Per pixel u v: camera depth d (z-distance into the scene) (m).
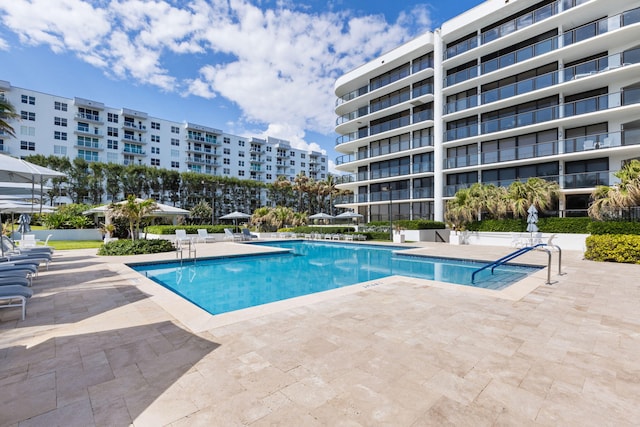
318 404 2.53
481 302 5.79
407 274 10.99
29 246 13.22
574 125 19.67
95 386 2.82
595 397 2.66
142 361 3.34
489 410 2.46
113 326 4.48
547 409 2.48
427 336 4.08
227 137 66.62
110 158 48.84
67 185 39.19
